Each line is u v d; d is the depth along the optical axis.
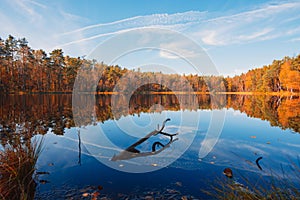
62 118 7.74
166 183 2.29
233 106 14.43
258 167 2.77
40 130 5.34
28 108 10.91
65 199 1.94
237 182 2.28
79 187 2.20
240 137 4.57
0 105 11.80
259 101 20.22
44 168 2.75
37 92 29.50
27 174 2.30
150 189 2.15
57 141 4.17
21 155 2.49
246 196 1.79
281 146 3.85
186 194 2.04
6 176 2.19
